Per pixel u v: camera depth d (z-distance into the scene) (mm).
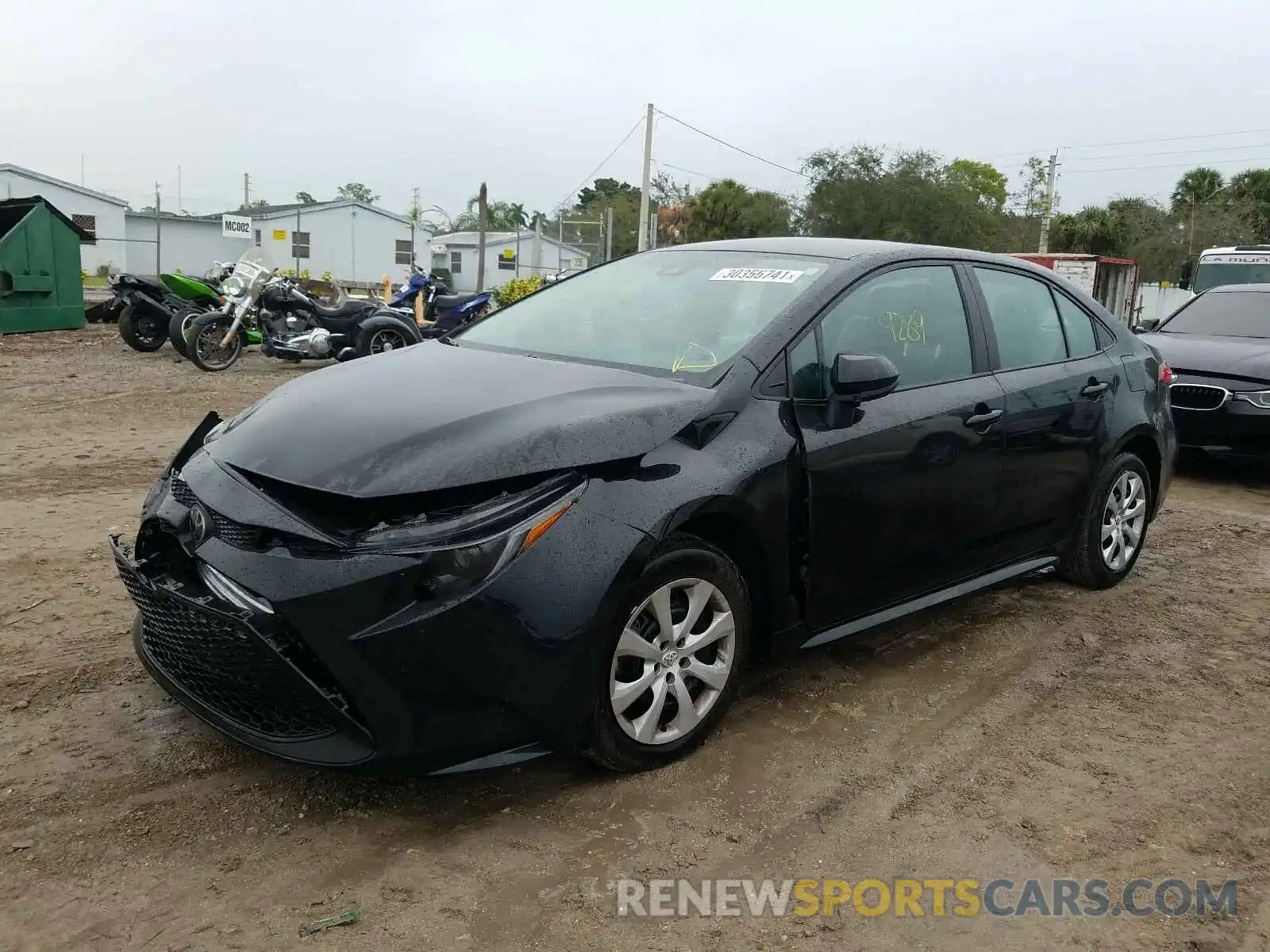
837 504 3510
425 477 2725
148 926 2455
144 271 49594
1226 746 3596
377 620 2590
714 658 3316
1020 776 3330
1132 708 3869
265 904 2551
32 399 9625
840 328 3678
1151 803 3197
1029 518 4480
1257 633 4699
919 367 3941
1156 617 4859
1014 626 4672
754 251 4184
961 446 3963
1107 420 4832
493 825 2918
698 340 3609
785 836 2936
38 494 6160
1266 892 2775
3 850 2713
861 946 2506
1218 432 7797
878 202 41750
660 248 4656
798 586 3477
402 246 52812
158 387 10711
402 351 4074
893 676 4066
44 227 15820
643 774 3199
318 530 2678
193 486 2975
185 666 2957
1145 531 5402
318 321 12594
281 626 2629
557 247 54812
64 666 3801
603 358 3705
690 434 3139
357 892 2607
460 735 2705
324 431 3000
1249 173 54938
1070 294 4930
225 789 3037
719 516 3143
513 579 2689
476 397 3168
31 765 3127
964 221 41812
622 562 2857
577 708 2850
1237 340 8664
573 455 2859
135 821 2865
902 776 3293
